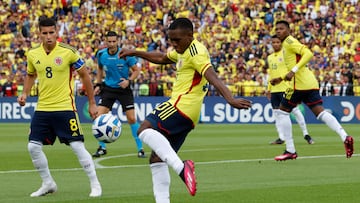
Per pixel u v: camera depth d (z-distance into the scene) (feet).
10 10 287.48
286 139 105.50
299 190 75.31
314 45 253.65
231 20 268.82
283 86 139.95
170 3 281.95
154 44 265.13
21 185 80.64
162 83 233.55
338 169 95.71
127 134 177.47
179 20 58.18
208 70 56.54
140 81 233.76
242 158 112.16
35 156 71.46
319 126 209.05
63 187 78.69
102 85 115.65
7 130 195.72
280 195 71.87
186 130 59.21
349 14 264.11
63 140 71.46
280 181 83.05
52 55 70.64
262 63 244.63
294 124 219.61
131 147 137.18
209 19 271.69
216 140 156.04
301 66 101.86
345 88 222.07
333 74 234.17
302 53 102.22
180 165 55.21
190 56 57.72
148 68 249.75
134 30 276.00
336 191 74.54
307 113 220.43
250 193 73.26
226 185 79.61
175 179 84.69
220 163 104.01
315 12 267.39
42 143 71.72
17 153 124.26
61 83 71.15
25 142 152.66
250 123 222.89
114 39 112.98
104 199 69.46
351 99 215.51
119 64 113.80
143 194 73.00
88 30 279.28
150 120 58.29
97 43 269.85
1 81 254.06
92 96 73.20
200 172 92.43
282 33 104.01
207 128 200.85
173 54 63.46
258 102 222.07
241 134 176.14
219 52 253.65
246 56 251.60
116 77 114.62
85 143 149.69
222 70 246.68
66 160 108.58
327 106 217.77
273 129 195.52
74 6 289.94
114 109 226.38
